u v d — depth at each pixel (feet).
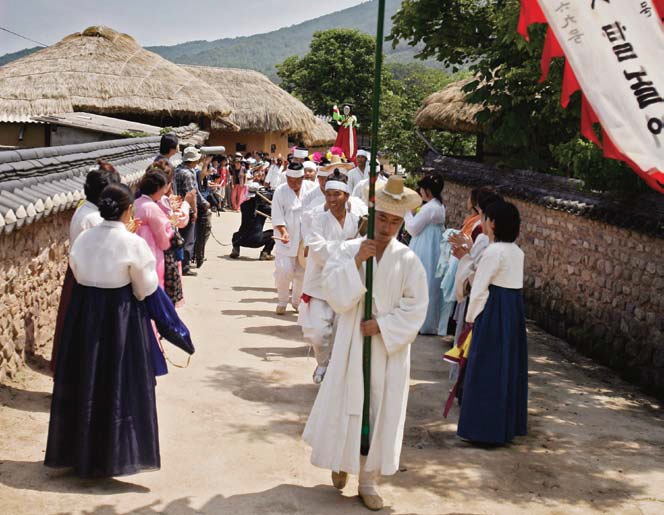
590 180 27.20
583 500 15.55
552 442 18.88
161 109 69.87
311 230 21.39
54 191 19.40
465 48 41.27
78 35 75.82
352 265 14.01
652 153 12.22
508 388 18.42
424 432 19.15
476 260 20.67
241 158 85.66
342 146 38.11
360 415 14.21
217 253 47.98
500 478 16.47
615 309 27.55
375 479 14.82
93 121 57.62
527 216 35.78
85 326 14.06
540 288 34.22
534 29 26.86
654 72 12.19
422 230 29.37
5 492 13.73
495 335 18.22
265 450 17.06
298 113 109.70
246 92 107.65
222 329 28.07
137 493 14.33
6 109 64.18
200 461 16.17
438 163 54.44
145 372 14.46
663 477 16.94
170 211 24.23
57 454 14.29
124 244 14.19
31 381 19.27
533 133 39.09
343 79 184.85
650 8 12.19
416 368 24.73
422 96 109.81
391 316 14.25
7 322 18.69
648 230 24.63
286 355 25.09
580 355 28.68
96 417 14.17
